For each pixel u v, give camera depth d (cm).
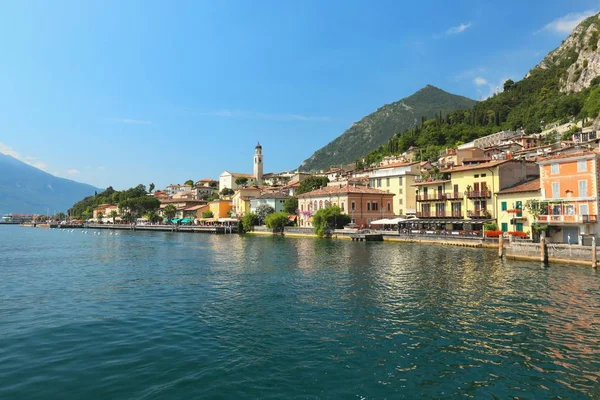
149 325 2183
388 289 3081
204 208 17362
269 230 10969
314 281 3453
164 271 4200
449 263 4450
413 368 1605
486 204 6931
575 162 5066
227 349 1808
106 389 1416
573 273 3662
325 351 1784
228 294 2964
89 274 4047
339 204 9612
